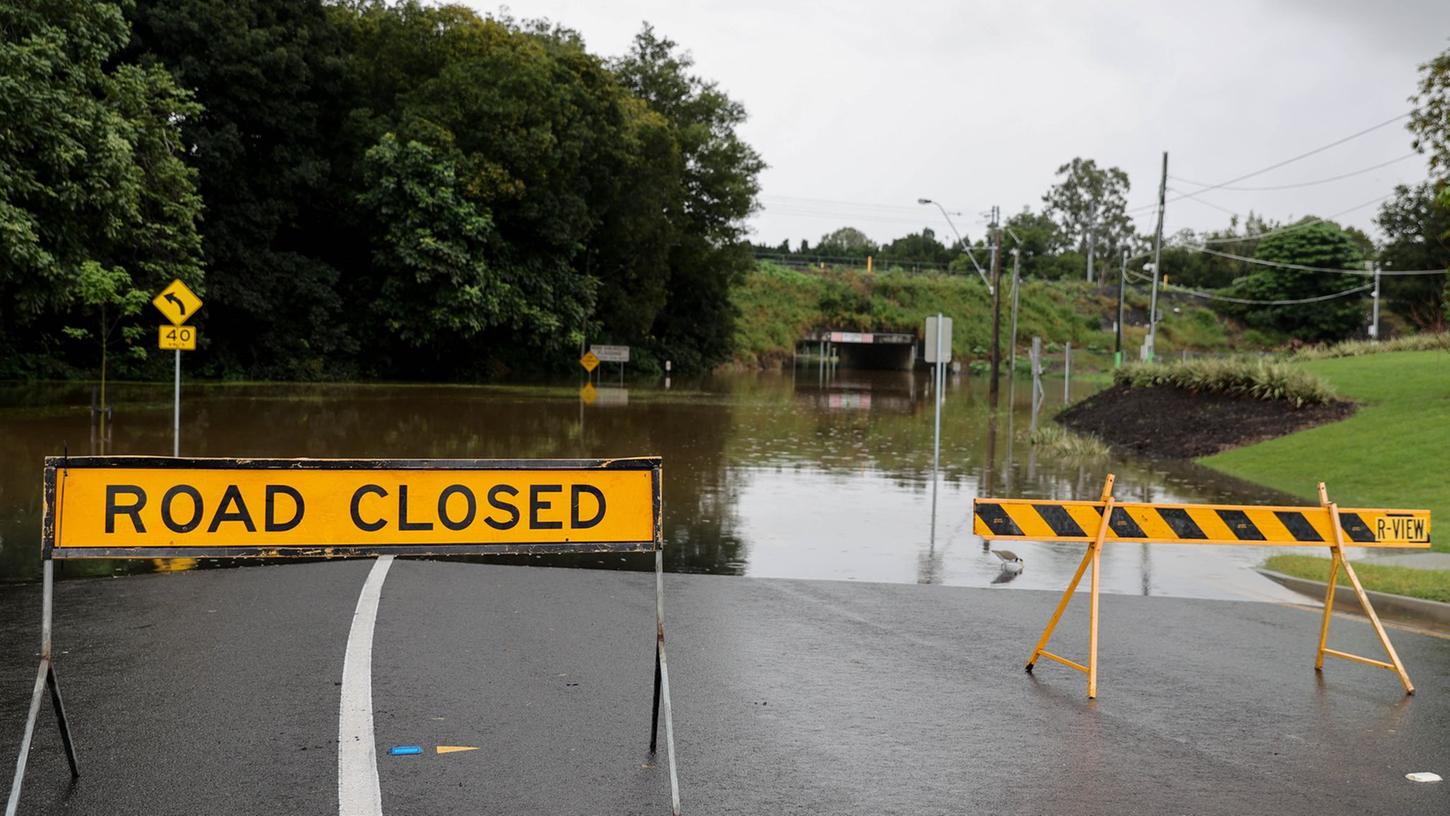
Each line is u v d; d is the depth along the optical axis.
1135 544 12.13
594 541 5.10
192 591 8.51
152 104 31.48
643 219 56.12
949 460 21.19
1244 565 10.88
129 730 5.30
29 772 4.75
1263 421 24.22
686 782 4.80
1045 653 6.83
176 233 31.22
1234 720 5.89
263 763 4.89
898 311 94.25
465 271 45.31
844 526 12.98
